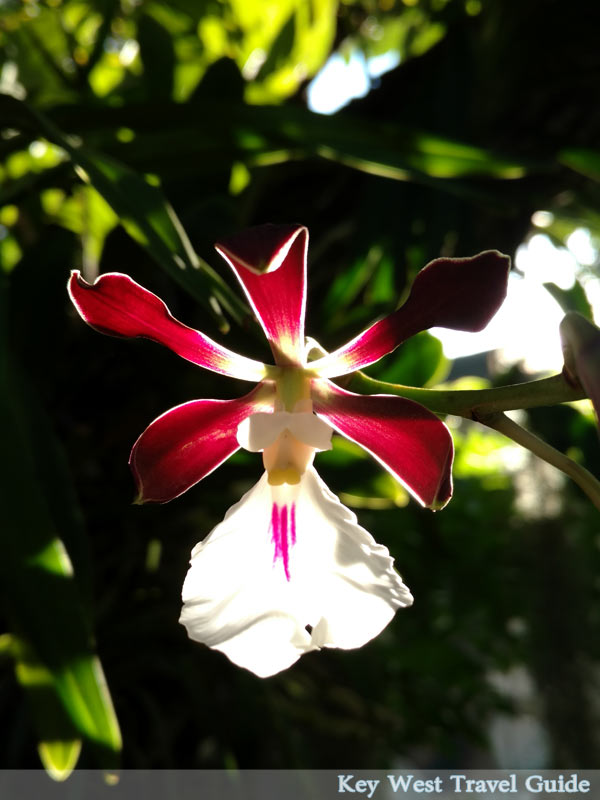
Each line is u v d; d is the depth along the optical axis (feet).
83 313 0.31
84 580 0.48
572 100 0.75
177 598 0.69
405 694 1.10
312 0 0.85
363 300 0.75
